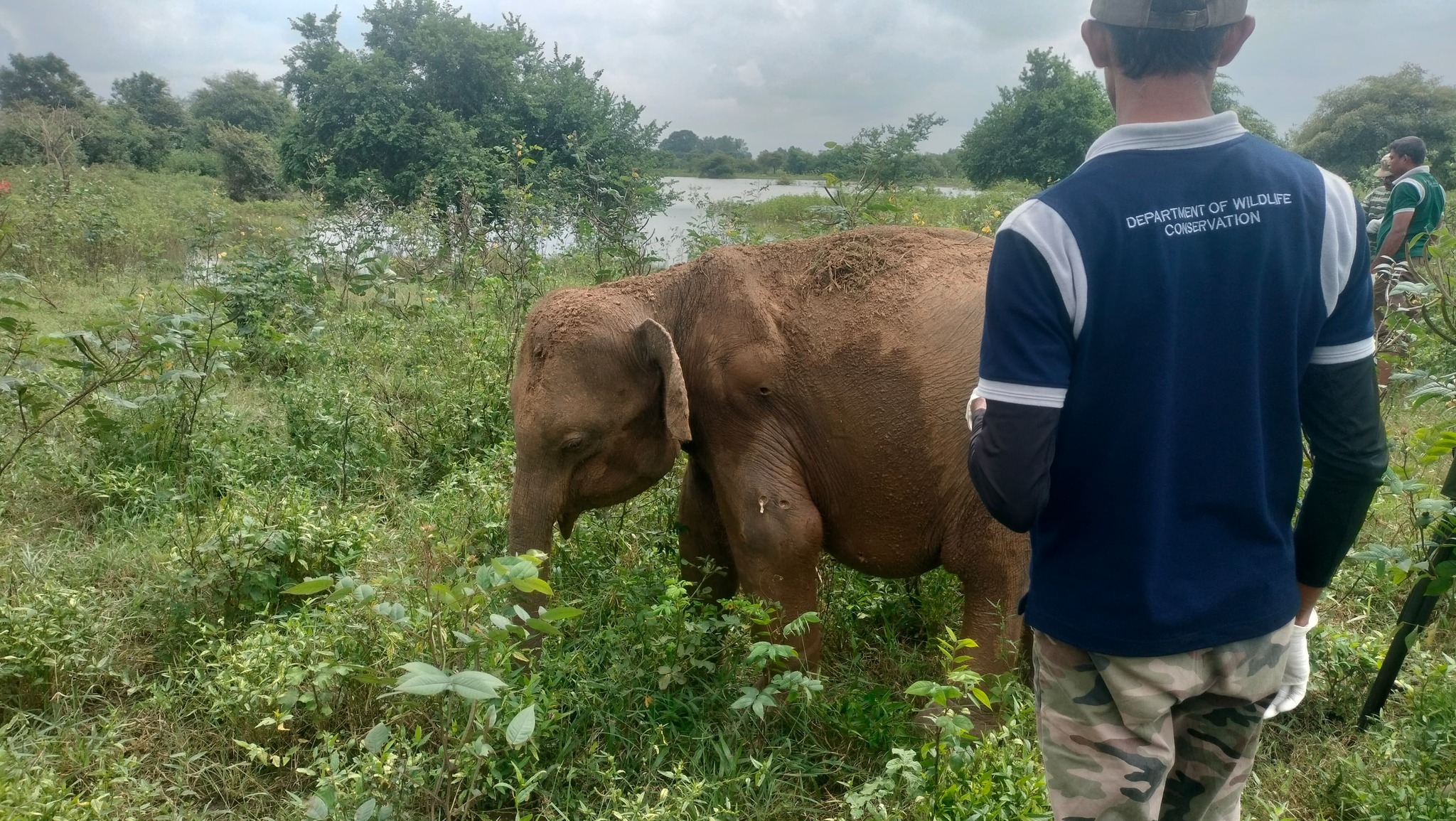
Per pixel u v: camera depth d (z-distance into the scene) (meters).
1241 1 1.59
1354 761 2.92
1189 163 1.59
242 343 6.21
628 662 3.38
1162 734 1.77
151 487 4.91
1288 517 1.74
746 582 3.52
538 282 8.83
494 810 2.93
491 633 2.76
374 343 7.73
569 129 17.94
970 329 3.17
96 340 6.72
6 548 4.31
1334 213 1.61
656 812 2.66
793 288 3.40
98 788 2.80
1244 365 1.59
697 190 10.63
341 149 17.50
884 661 3.84
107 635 3.63
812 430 3.30
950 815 2.60
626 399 3.49
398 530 4.79
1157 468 1.61
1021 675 3.63
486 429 5.87
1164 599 1.65
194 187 28.69
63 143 21.88
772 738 3.23
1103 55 1.71
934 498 3.22
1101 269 1.57
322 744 3.03
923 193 17.59
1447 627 3.90
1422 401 3.78
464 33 17.80
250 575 3.86
